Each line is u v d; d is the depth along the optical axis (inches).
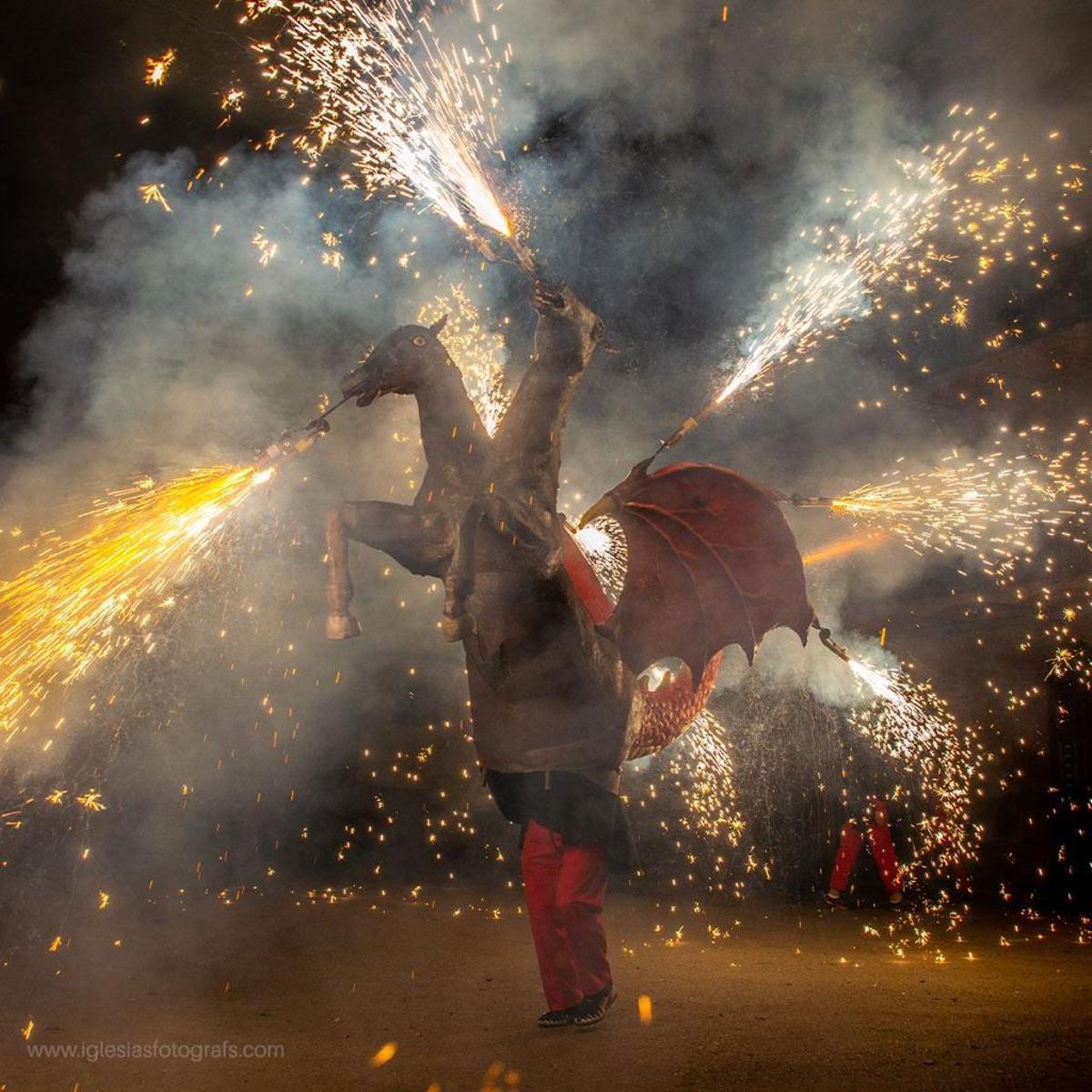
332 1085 193.9
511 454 206.7
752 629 215.3
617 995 272.8
